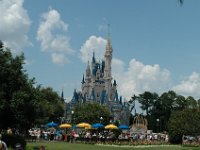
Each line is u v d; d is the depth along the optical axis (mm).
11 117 47531
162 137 111500
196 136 106188
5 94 46469
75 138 86125
